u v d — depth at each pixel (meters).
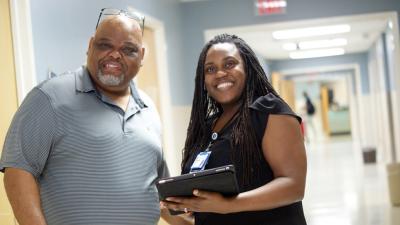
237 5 5.98
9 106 2.42
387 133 9.12
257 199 1.52
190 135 1.96
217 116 1.92
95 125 1.81
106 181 1.79
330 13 5.85
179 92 5.54
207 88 1.84
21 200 1.68
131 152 1.87
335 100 21.12
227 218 1.68
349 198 6.51
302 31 8.35
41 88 1.79
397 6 5.73
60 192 1.76
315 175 9.06
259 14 5.94
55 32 2.73
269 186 1.56
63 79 1.85
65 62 2.84
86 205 1.75
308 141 17.52
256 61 1.82
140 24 2.10
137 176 1.87
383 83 9.45
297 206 1.71
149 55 4.63
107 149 1.81
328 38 9.77
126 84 1.94
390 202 5.89
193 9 6.04
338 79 20.94
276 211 1.64
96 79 1.90
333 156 12.22
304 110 20.91
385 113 9.34
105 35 1.87
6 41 2.44
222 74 1.76
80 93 1.84
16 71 2.45
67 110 1.78
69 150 1.76
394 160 8.62
